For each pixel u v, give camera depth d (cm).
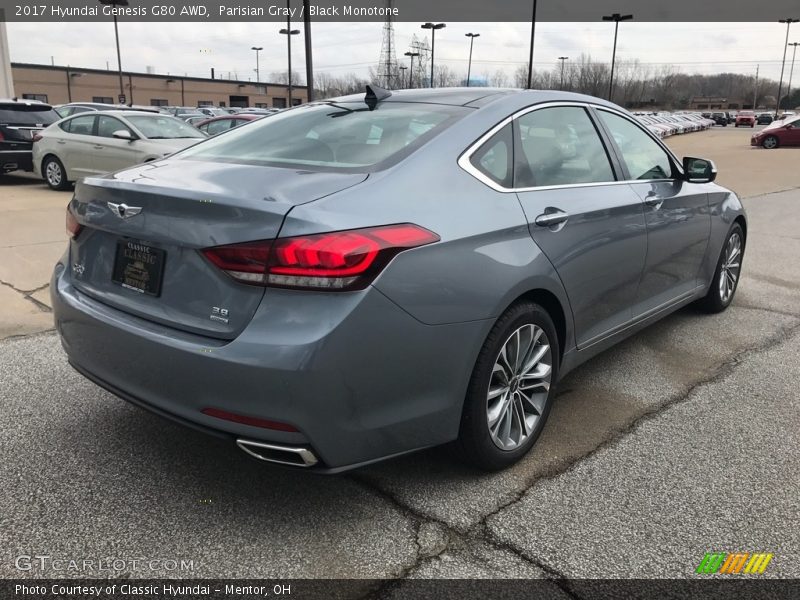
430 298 237
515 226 275
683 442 321
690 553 239
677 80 11938
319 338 213
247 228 222
